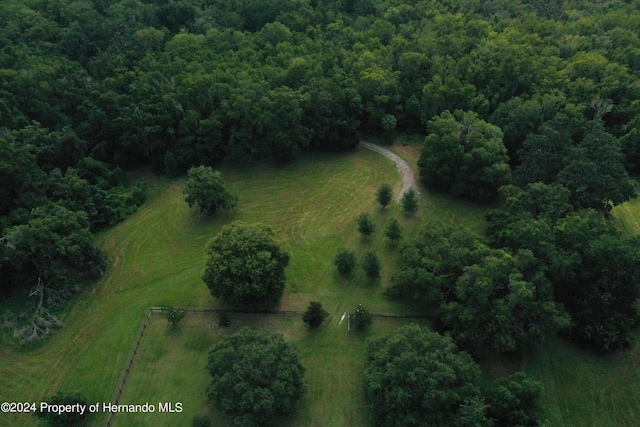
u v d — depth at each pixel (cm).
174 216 7388
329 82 8300
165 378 5206
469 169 7325
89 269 6362
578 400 5081
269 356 4647
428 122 7894
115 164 8200
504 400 4484
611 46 9612
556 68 8831
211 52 9381
